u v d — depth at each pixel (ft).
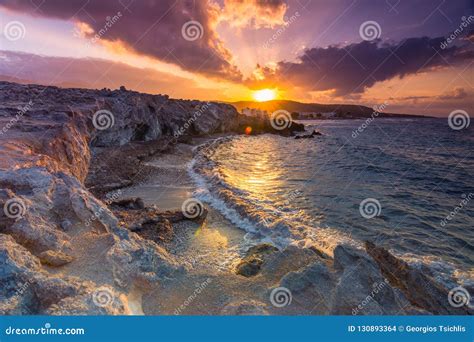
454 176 121.60
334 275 29.45
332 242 53.06
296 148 200.34
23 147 50.65
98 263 28.76
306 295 27.63
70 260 28.63
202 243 50.03
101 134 126.93
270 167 130.62
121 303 24.25
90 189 76.02
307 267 29.94
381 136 301.63
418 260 47.83
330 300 26.53
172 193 77.92
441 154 184.44
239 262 43.16
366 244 37.55
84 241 31.86
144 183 87.51
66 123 72.74
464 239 58.13
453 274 43.88
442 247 54.49
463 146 225.97
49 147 57.47
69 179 40.29
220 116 259.39
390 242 56.03
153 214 56.95
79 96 132.26
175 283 30.32
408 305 27.32
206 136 232.12
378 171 128.47
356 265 29.30
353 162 149.38
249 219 59.16
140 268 30.37
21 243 29.30
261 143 224.12
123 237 34.81
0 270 23.43
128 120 144.15
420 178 117.60
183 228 55.57
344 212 71.36
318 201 79.61
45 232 30.68
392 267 33.88
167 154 138.10
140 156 122.01
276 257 35.12
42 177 37.29
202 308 26.71
